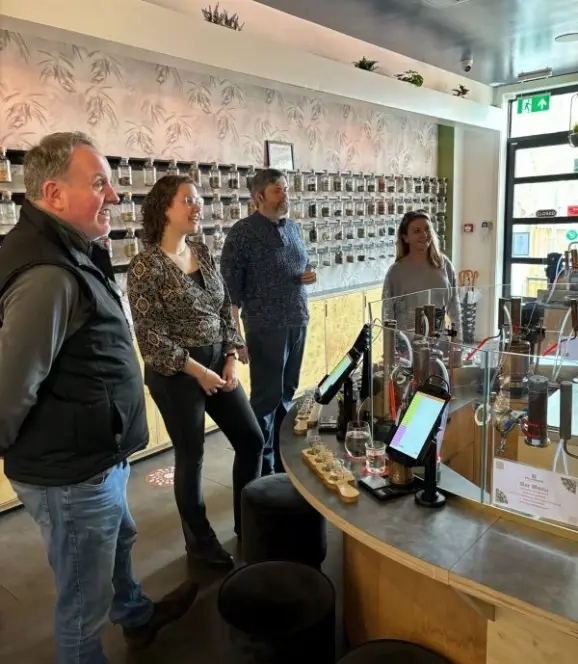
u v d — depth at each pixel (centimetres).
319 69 402
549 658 126
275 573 180
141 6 292
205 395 224
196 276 222
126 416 151
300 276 297
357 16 405
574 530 128
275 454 304
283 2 376
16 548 259
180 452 224
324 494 156
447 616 144
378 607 166
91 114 328
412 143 599
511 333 269
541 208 623
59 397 139
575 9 392
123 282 349
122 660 187
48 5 255
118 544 179
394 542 130
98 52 328
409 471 154
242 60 349
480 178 641
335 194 506
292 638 155
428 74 555
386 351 191
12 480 144
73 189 138
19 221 139
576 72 566
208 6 371
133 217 349
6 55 290
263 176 281
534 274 636
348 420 196
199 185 388
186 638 196
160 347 208
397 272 305
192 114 384
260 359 293
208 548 235
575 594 111
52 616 211
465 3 380
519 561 122
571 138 498
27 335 127
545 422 137
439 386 153
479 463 144
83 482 143
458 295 277
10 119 295
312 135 480
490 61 526
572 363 151
